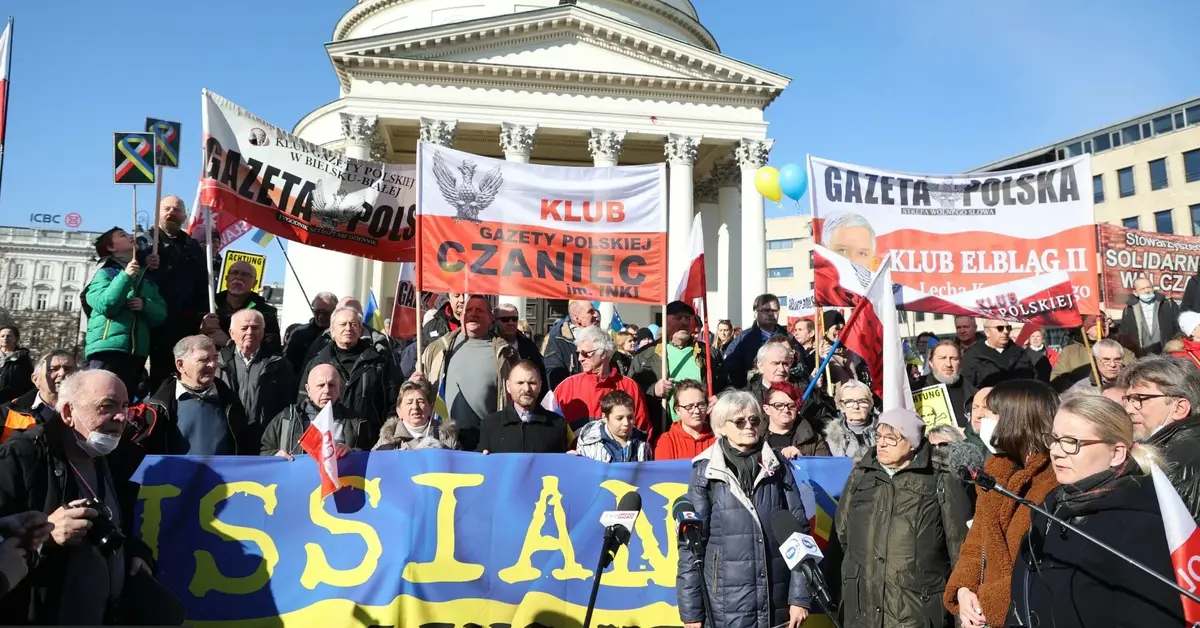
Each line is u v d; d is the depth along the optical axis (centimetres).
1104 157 5484
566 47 3334
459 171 699
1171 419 398
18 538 321
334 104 3812
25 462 366
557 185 716
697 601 439
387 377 707
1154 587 280
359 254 788
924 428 461
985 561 384
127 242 748
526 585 513
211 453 546
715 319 3794
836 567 485
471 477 528
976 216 770
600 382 705
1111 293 1176
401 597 497
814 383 694
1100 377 729
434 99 3183
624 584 522
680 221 3266
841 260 747
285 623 485
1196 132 4969
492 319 785
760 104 3428
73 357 598
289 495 508
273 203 750
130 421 484
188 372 553
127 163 743
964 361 791
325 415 513
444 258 679
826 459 576
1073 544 309
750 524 447
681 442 592
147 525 483
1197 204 4956
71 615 367
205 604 480
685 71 3394
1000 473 407
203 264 854
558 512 530
